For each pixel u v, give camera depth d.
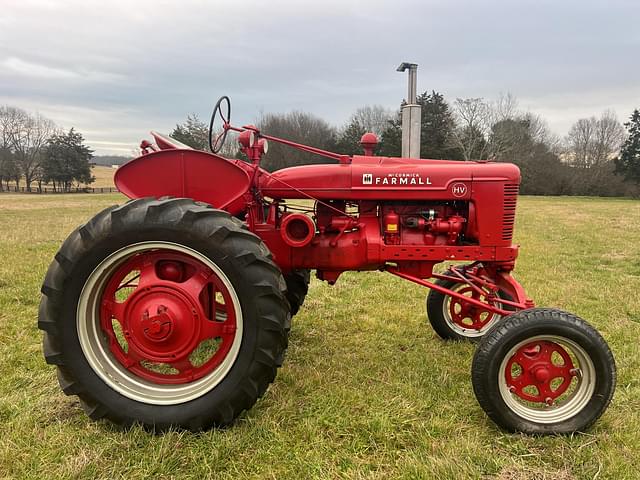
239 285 2.29
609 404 2.49
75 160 48.81
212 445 2.24
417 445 2.30
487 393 2.35
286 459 2.18
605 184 41.28
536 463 2.17
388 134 37.28
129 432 2.34
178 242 2.28
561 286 5.44
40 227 12.09
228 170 2.72
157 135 3.15
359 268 3.03
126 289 4.89
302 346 3.58
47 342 2.36
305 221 2.79
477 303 2.96
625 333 3.81
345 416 2.52
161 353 2.45
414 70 4.41
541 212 18.11
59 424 2.41
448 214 3.01
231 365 2.34
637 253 7.93
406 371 3.11
